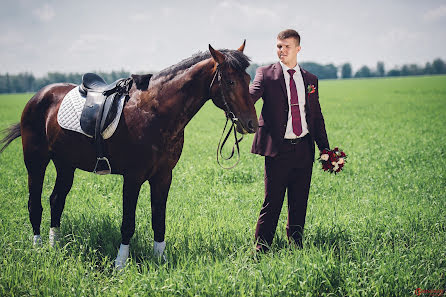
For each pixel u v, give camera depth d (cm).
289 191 467
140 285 366
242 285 368
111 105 423
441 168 862
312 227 501
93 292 370
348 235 486
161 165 423
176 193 702
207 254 446
